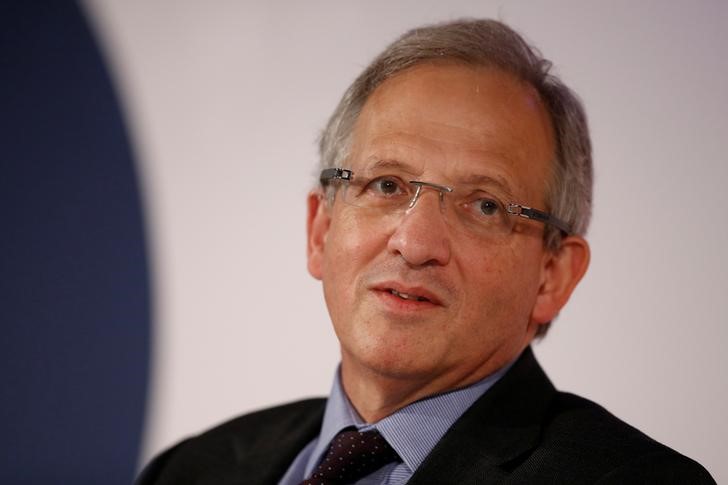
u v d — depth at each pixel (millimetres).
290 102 9500
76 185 10273
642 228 7785
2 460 10078
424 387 5852
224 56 9852
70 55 10430
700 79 7680
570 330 7988
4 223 10367
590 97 8086
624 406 7762
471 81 5875
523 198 5820
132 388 9875
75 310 10141
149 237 9961
